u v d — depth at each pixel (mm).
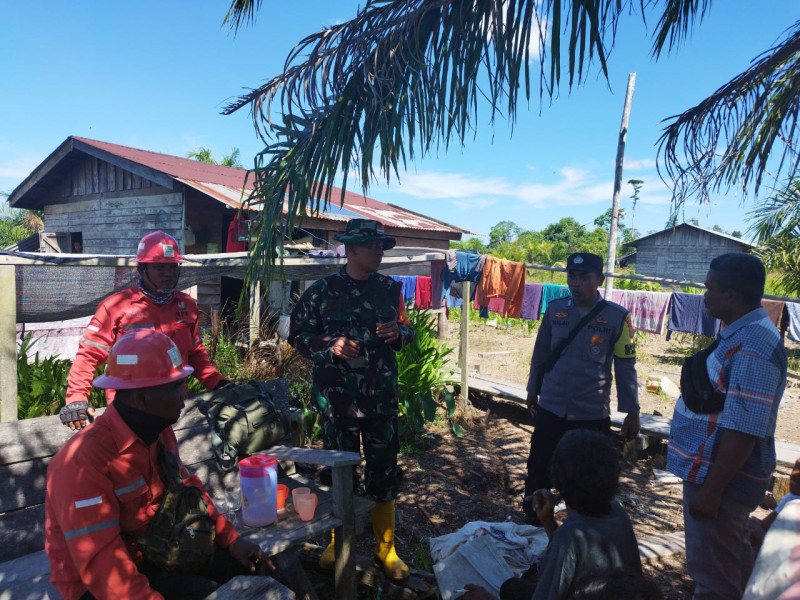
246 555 1971
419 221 13344
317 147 2885
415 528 3703
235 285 10273
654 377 8312
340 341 2729
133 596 1553
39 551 2260
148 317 2723
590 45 2262
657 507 4258
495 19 2371
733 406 1964
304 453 2613
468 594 2271
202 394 2922
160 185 9367
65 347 5730
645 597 1375
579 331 3389
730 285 2066
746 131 3701
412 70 2600
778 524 1123
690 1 2955
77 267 3492
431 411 5352
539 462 3539
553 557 1678
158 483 1817
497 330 14133
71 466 1563
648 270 26828
